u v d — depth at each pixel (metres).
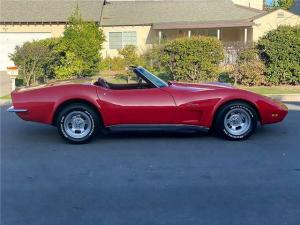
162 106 6.92
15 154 6.43
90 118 6.98
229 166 5.64
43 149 6.73
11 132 8.12
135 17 31.33
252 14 30.94
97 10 30.88
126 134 7.74
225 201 4.40
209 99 6.96
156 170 5.50
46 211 4.20
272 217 3.99
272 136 7.46
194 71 15.86
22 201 4.47
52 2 31.66
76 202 4.43
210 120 7.03
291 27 15.73
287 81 15.95
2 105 12.09
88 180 5.13
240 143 6.96
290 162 5.82
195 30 30.94
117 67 21.55
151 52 17.02
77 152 6.51
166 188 4.81
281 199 4.44
